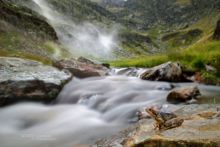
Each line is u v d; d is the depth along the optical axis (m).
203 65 30.72
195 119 12.56
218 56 31.00
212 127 11.26
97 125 18.62
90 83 28.86
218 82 27.23
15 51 57.19
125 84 27.84
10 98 23.77
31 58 50.00
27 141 16.53
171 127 11.64
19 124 20.44
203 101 19.69
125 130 15.20
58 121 20.22
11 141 16.67
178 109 15.88
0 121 21.03
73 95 25.44
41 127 19.28
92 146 14.29
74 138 16.45
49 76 27.55
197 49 41.19
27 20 87.62
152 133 11.53
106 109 21.52
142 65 43.31
